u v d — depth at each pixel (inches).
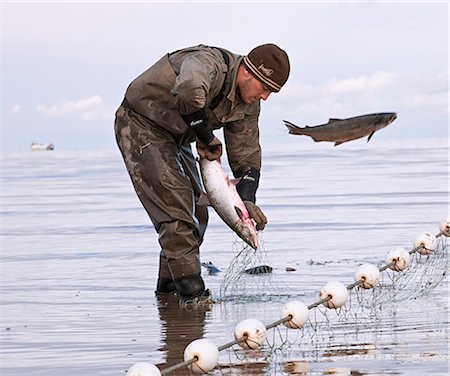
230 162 284.7
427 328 226.7
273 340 217.8
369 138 257.8
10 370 201.0
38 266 362.0
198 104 250.8
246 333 197.0
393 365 191.5
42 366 203.8
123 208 597.9
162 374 181.2
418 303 259.9
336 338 218.8
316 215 506.9
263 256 362.6
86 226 500.4
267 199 602.9
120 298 289.7
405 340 214.4
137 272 342.6
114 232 471.5
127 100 276.5
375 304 257.9
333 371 188.5
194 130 255.3
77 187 812.6
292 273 323.0
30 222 529.7
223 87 259.6
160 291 295.4
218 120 266.2
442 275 296.0
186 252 277.1
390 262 267.9
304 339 218.7
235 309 266.4
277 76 257.9
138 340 228.1
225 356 205.0
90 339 230.4
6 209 611.8
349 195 618.2
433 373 184.4
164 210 275.0
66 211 588.7
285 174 861.8
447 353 200.5
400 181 730.8
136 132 274.4
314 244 395.5
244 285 301.1
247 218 261.9
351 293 278.1
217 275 327.3
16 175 1029.8
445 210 514.6
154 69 272.4
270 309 263.9
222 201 261.6
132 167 276.2
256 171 283.4
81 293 299.7
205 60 255.3
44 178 961.5
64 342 227.8
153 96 271.3
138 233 464.8
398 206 542.6
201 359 183.8
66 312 267.4
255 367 194.2
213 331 236.4
